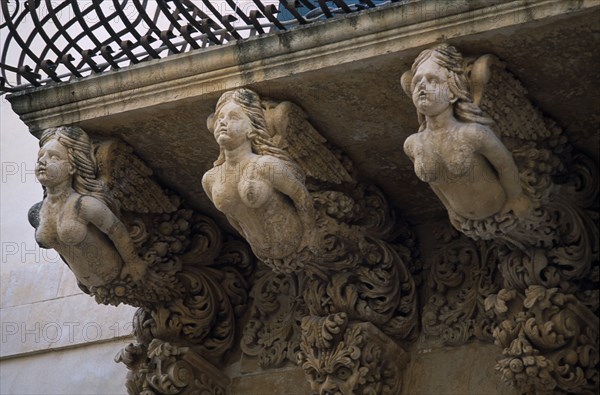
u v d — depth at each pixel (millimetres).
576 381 8758
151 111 9234
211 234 9922
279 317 9922
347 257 9367
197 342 9867
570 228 8914
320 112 9062
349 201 9258
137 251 9555
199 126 9289
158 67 9148
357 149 9305
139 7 9133
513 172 8523
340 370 9289
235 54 8953
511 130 8609
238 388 9859
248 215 8914
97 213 9242
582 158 9078
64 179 9258
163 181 9711
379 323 9430
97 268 9445
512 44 8461
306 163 9094
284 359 9781
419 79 8398
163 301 9789
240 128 8836
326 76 8820
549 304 8789
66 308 11023
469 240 9570
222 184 8867
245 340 9930
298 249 9094
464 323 9391
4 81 9625
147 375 9695
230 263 10047
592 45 8414
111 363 10711
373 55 8648
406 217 9758
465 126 8383
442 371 9367
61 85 9383
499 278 9352
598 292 8938
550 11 8273
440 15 8492
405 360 9469
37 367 10906
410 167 9398
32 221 9625
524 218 8680
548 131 8844
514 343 8789
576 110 8836
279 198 8914
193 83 9086
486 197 8547
